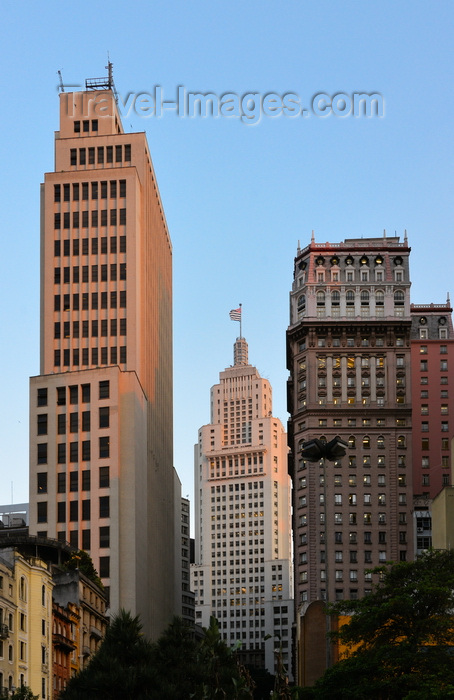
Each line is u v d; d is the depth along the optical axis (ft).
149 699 306.76
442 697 345.10
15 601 395.34
